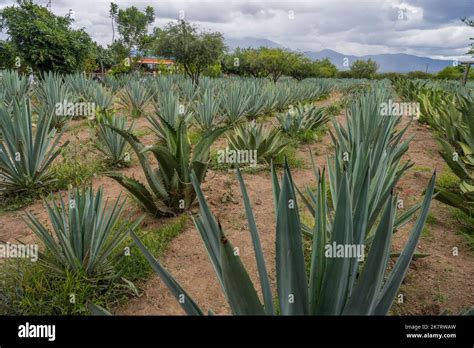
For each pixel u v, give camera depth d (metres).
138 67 38.00
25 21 16.66
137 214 3.92
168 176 3.80
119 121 5.71
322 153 6.79
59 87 9.56
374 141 3.36
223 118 8.57
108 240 3.10
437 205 4.13
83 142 6.71
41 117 4.49
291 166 5.82
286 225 1.21
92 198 2.59
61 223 2.66
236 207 4.21
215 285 2.76
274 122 10.33
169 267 2.98
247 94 10.52
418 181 5.00
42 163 4.70
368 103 4.24
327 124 9.77
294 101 14.58
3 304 2.29
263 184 5.04
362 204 1.37
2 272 2.58
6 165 4.24
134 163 5.92
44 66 17.12
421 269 2.91
